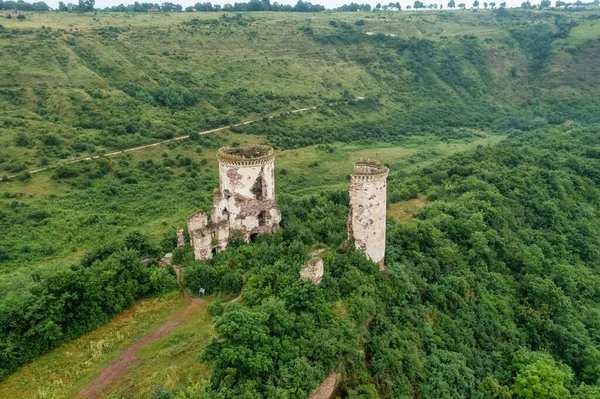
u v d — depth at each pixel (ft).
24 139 295.89
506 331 139.74
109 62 428.15
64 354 99.60
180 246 143.13
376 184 122.11
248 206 138.31
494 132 458.09
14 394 88.89
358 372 98.48
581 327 148.66
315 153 350.23
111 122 341.21
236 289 119.24
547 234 191.52
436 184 231.91
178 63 461.37
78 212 238.68
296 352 89.81
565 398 117.39
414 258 143.54
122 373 93.15
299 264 117.08
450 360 117.08
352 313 108.06
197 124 366.63
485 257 164.76
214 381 83.66
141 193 268.00
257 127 376.89
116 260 121.49
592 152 273.95
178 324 109.60
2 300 103.30
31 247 201.05
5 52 398.62
